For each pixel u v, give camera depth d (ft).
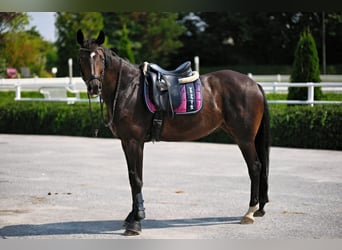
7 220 20.48
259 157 20.58
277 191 25.53
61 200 24.12
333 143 39.55
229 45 135.13
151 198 24.18
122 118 18.67
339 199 23.75
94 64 17.98
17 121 54.65
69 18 109.19
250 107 19.89
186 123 19.48
